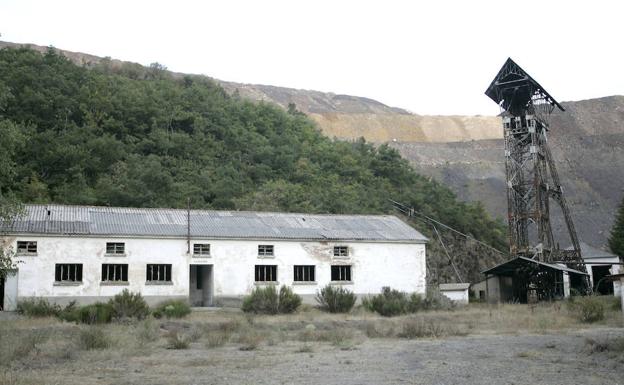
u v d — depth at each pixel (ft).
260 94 624.18
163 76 361.92
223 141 258.57
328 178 255.09
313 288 141.18
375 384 40.88
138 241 129.70
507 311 123.65
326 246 144.46
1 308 118.52
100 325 90.63
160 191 197.88
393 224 161.89
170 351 63.82
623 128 554.46
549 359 53.47
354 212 222.07
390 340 74.84
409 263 151.02
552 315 107.14
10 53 255.91
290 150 267.39
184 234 133.08
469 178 440.45
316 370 48.34
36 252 121.70
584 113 581.53
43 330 81.25
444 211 257.55
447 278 217.97
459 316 114.42
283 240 140.77
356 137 553.64
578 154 481.87
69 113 231.91
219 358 57.06
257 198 213.66
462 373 45.52
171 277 131.13
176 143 237.25
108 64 368.89
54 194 190.60
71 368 50.01
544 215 190.80
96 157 208.03
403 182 285.02
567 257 190.70
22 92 228.84
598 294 174.70
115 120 240.73
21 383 40.88
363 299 137.08
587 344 63.36
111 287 125.80
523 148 196.95
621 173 446.19
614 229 256.32
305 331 84.74
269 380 43.21
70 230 124.98
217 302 133.39
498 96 203.31
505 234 272.51
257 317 109.91
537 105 201.67
